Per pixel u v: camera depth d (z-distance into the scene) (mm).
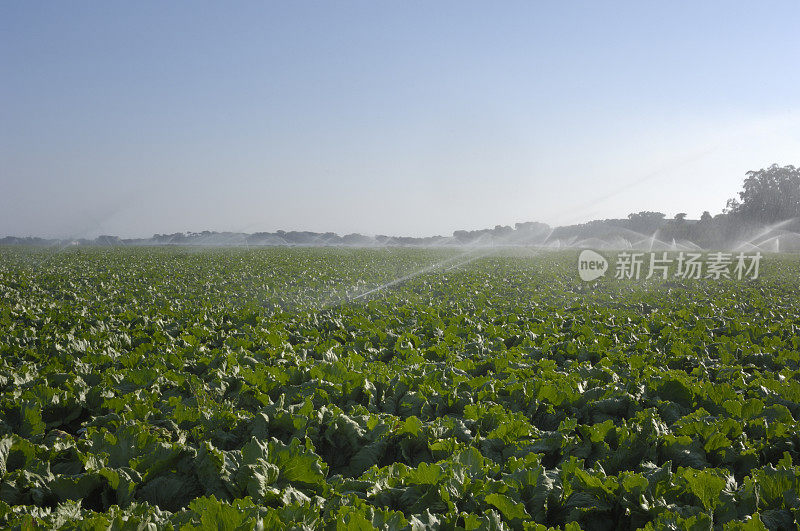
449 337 11305
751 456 5453
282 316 13969
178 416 6465
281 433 6172
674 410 7086
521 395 7371
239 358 9062
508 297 20297
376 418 6129
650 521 4094
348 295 20297
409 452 5852
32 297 18141
